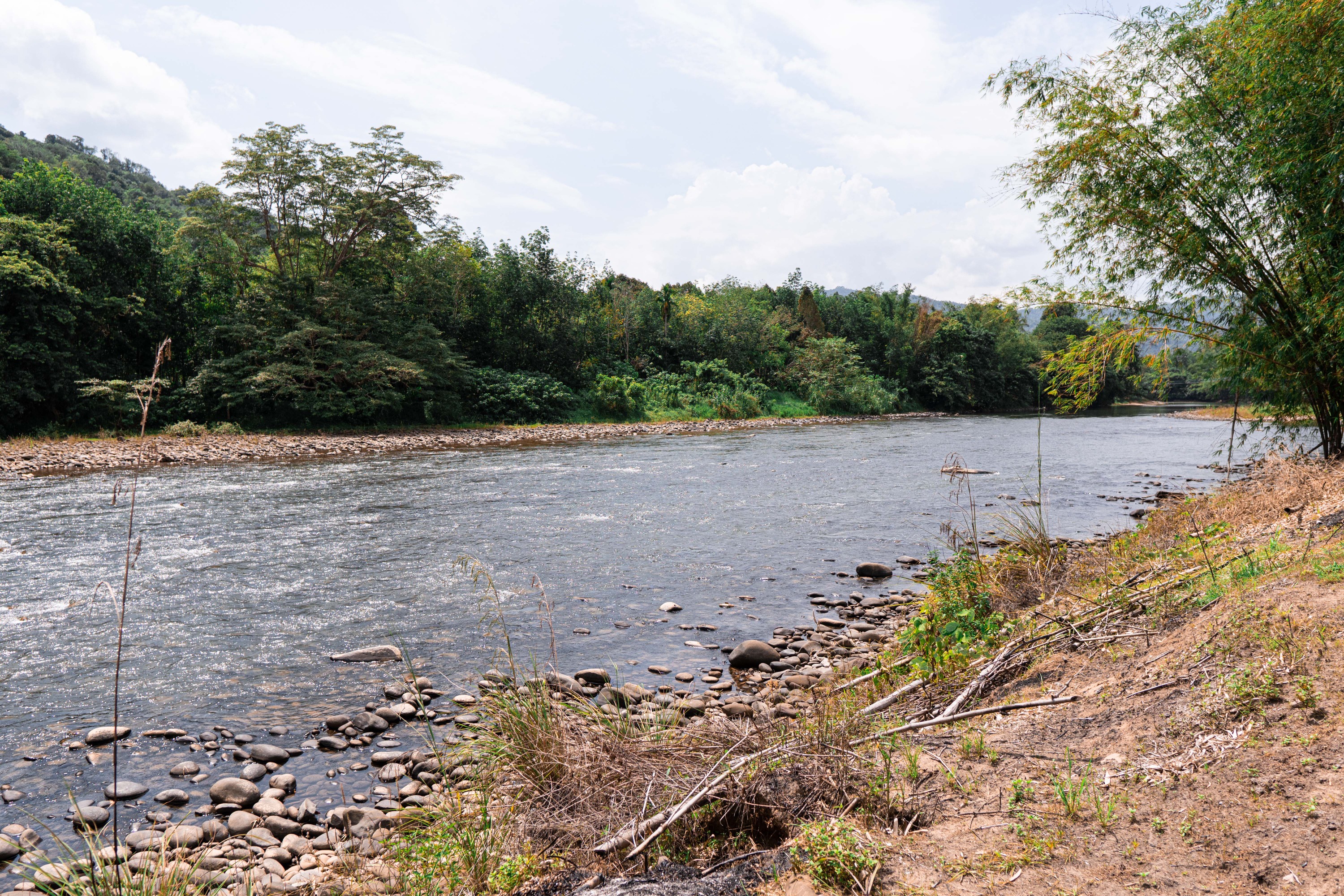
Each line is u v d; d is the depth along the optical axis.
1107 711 4.30
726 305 68.94
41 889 3.91
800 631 8.46
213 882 3.92
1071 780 3.67
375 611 9.23
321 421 39.47
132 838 4.47
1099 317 11.94
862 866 3.04
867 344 75.94
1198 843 2.96
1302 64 8.62
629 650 7.92
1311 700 3.60
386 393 39.34
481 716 6.05
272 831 4.61
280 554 12.18
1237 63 9.44
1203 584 5.91
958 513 15.62
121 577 10.68
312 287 41.00
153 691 6.89
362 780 5.31
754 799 3.82
